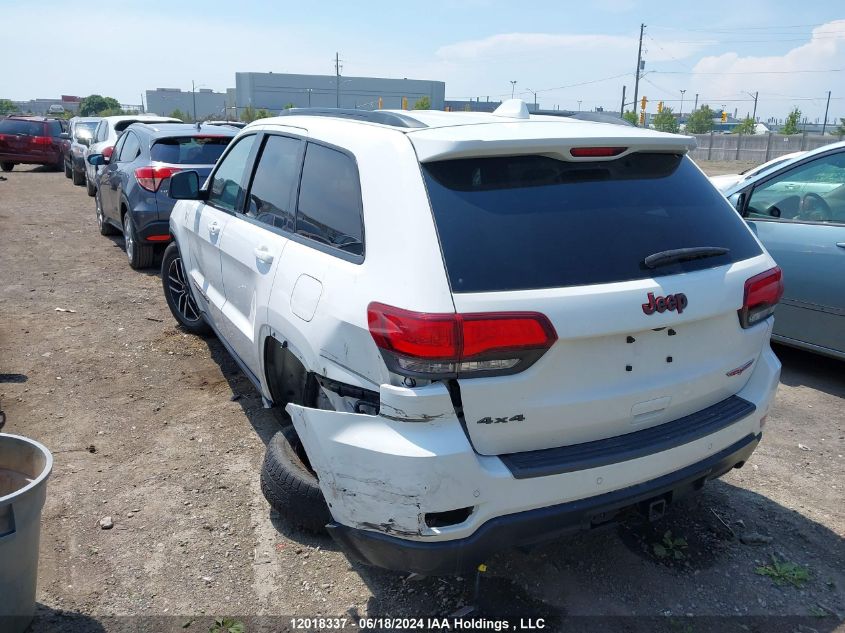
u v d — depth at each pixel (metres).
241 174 4.32
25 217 12.61
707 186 3.10
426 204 2.47
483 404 2.35
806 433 4.47
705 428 2.74
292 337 3.01
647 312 2.50
